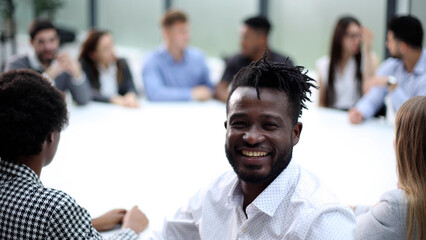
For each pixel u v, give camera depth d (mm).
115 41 7188
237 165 1076
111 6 7125
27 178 1239
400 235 1344
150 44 6789
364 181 2279
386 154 2645
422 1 4398
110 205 1998
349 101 3621
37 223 1188
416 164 1354
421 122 1346
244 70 1104
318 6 5184
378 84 2967
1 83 1264
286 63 1122
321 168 2438
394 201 1348
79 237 1226
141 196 2094
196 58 4137
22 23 7766
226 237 1198
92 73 3844
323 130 3064
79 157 2580
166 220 1368
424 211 1325
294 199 1091
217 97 3896
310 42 5320
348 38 3490
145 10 6742
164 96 3867
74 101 3639
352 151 2691
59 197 1216
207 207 1250
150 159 2576
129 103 3654
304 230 1048
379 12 4664
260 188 1126
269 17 5609
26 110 1227
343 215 1077
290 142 1084
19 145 1228
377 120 3293
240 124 1064
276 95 1052
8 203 1212
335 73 3590
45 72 3430
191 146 2801
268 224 1108
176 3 6398
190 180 2289
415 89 2941
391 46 2955
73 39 6988
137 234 1703
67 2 7562
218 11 6035
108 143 2832
